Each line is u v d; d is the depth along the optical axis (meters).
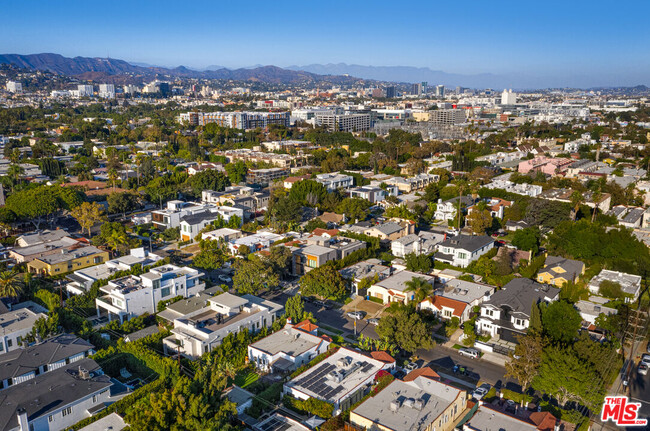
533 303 86.50
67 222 176.00
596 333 91.50
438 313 100.94
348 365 77.56
